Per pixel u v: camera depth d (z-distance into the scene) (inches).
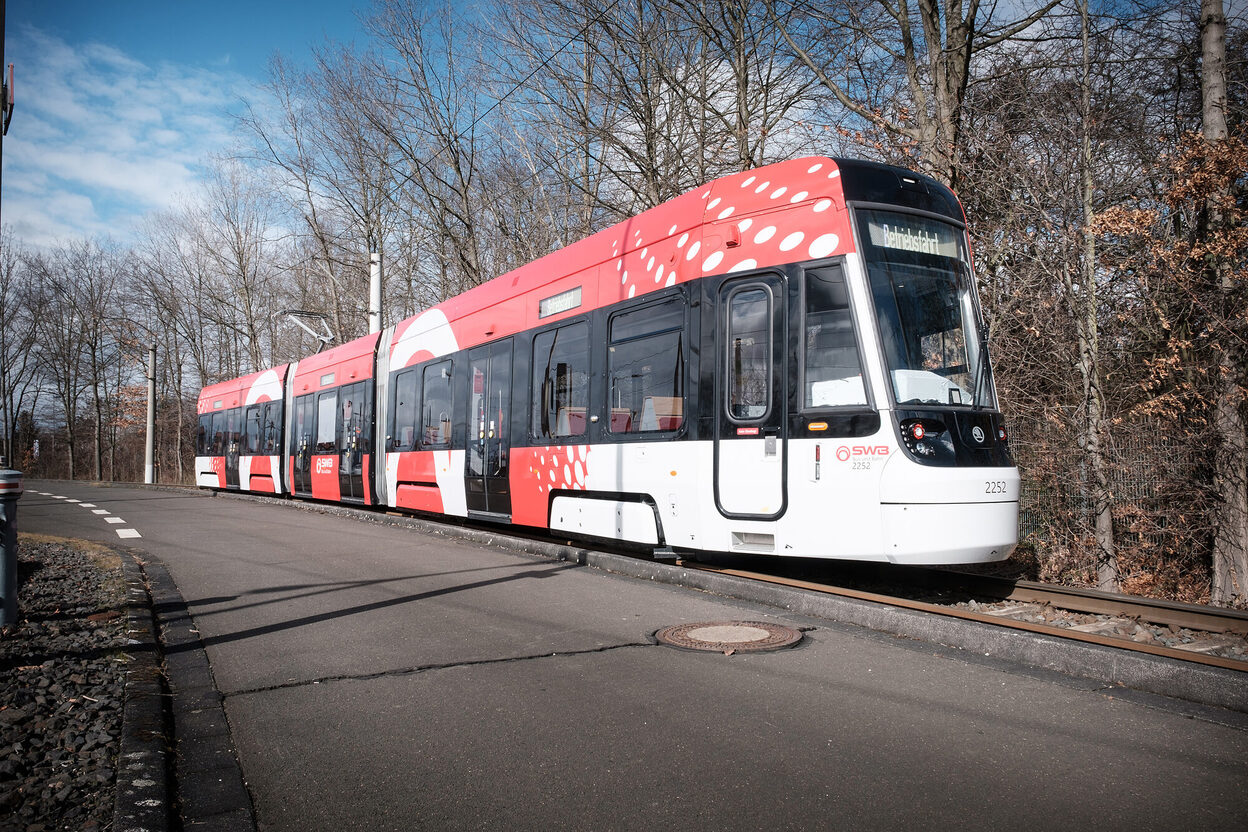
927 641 221.9
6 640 227.3
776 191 308.3
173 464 2171.5
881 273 286.5
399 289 1386.6
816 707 169.2
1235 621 237.5
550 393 410.3
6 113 264.5
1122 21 454.3
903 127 497.4
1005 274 450.9
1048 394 445.1
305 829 120.8
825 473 279.9
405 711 171.0
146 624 245.6
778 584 292.2
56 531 534.9
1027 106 462.6
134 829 115.0
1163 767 137.5
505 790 132.4
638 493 343.6
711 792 129.9
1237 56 450.3
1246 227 361.4
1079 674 189.6
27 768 140.9
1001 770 136.7
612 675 193.5
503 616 258.7
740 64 712.4
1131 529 411.8
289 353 1871.3
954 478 269.6
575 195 959.6
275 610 271.1
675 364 329.1
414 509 561.6
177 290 1897.1
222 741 155.7
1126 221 365.1
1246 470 376.8
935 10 490.6
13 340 2288.4
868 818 120.1
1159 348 402.0
